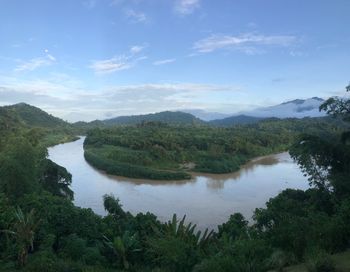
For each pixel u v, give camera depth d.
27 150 43.00
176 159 106.25
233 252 17.31
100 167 96.25
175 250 20.52
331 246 15.91
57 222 30.39
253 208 55.66
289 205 33.91
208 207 56.41
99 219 33.28
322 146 34.41
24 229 23.73
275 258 15.27
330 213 31.33
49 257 23.06
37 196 35.03
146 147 119.94
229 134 154.12
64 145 161.75
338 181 31.75
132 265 26.45
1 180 39.38
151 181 81.38
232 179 82.81
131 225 33.31
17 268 22.53
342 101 35.62
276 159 118.31
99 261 26.02
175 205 57.81
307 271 13.45
